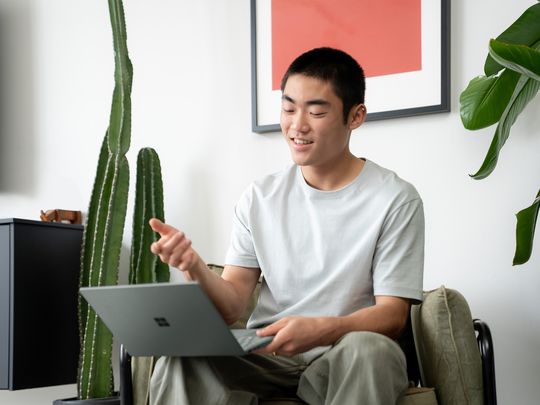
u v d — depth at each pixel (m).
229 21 2.37
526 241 1.76
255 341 1.28
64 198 2.58
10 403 2.60
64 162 2.59
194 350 1.27
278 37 2.27
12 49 2.68
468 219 2.03
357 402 1.21
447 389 1.46
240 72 2.35
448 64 2.05
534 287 1.96
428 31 2.08
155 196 2.27
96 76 2.56
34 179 2.63
